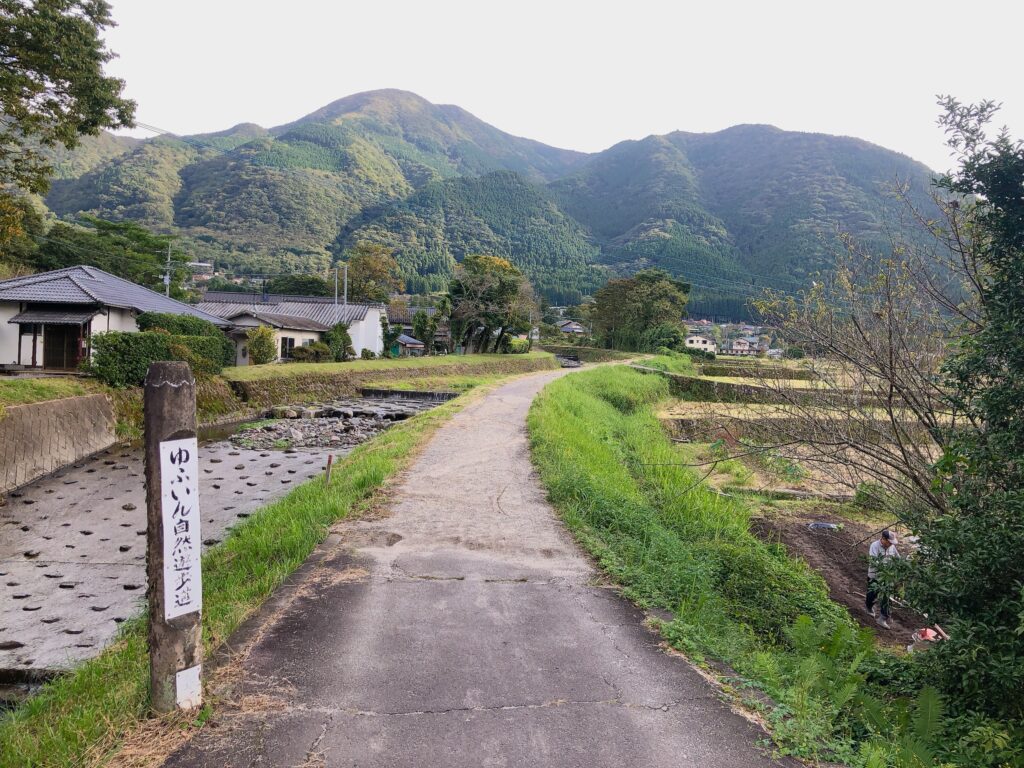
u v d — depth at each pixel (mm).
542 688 4066
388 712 3697
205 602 5578
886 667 5418
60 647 6633
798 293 7926
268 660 4270
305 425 21250
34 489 13117
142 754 3205
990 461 4922
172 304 28375
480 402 21844
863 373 7156
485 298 49000
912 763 3473
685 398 30656
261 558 6734
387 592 5676
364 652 4457
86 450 16234
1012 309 5031
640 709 3861
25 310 22828
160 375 3445
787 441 8234
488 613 5312
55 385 16609
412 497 9242
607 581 6250
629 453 15250
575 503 8828
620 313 64875
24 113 12469
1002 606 4332
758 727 3732
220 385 22938
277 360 35156
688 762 3344
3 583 8336
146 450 3465
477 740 3455
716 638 5180
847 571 10086
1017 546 4297
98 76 13766
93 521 11086
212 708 3627
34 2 12852
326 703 3762
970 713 4277
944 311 6828
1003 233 5379
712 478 14609
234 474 14578
